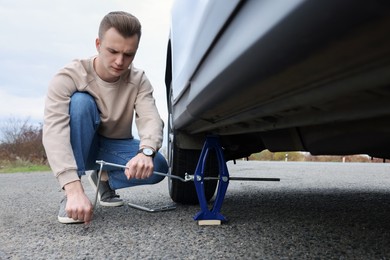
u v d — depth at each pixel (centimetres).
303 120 95
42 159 998
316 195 285
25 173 637
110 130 205
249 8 75
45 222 191
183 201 235
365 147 103
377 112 69
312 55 56
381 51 47
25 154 984
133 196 289
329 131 111
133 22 160
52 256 134
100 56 178
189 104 142
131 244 148
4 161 955
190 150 213
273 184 379
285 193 298
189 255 133
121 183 225
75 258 132
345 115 78
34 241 154
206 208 181
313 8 50
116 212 214
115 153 214
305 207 227
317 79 62
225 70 87
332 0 47
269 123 117
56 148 157
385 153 122
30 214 216
